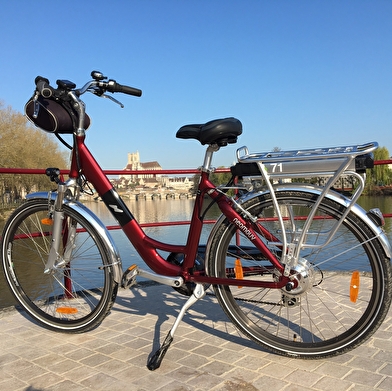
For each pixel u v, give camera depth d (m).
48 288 2.53
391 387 1.69
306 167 1.77
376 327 1.79
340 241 1.83
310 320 2.41
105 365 1.98
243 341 2.23
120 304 2.95
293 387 1.72
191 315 2.67
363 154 1.67
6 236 2.52
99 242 2.25
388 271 1.74
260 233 1.99
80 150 2.25
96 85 2.20
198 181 2.06
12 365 2.01
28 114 2.16
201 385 1.76
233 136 1.99
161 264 2.14
